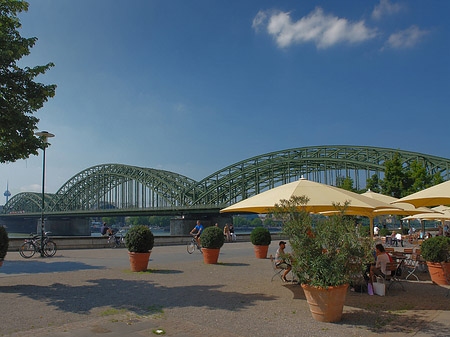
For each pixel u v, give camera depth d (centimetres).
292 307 867
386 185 4312
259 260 1909
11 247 2350
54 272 1403
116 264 1677
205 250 1736
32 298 939
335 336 660
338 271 735
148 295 988
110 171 14075
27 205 19238
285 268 1213
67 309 828
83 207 14888
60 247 2516
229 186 10412
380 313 824
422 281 1261
